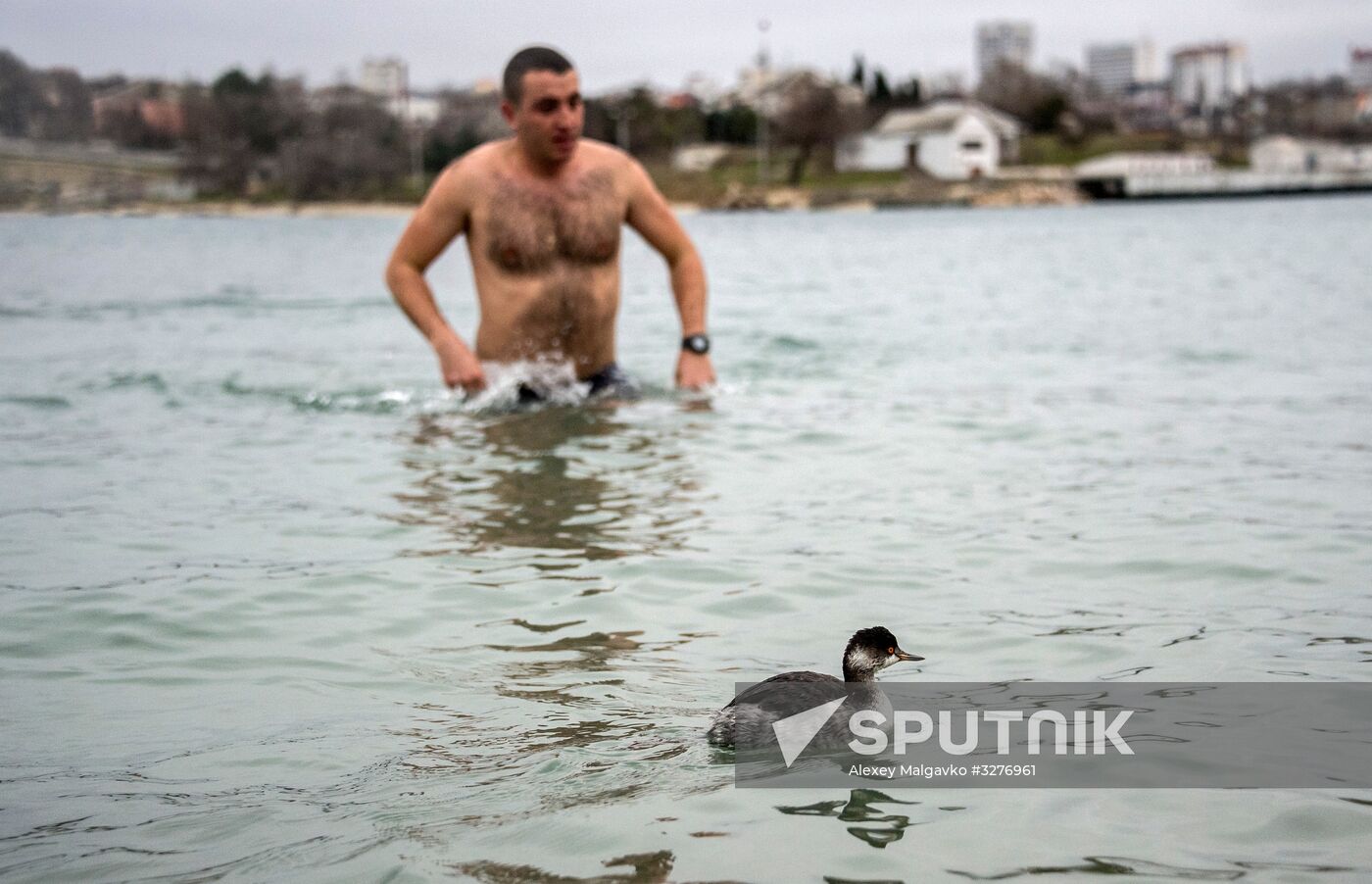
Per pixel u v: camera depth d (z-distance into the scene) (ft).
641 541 30.25
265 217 355.36
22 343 69.82
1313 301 84.89
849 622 24.80
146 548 30.17
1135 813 17.10
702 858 16.03
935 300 90.79
